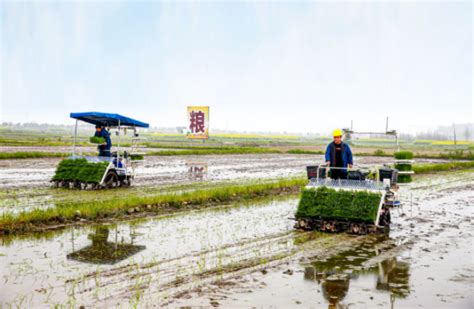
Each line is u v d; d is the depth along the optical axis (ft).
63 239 38.04
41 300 24.57
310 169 48.52
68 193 63.10
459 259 35.37
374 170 47.01
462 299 26.89
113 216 48.01
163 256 33.91
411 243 40.22
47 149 171.94
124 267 30.83
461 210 59.41
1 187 67.77
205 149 213.05
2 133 413.59
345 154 46.60
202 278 29.19
